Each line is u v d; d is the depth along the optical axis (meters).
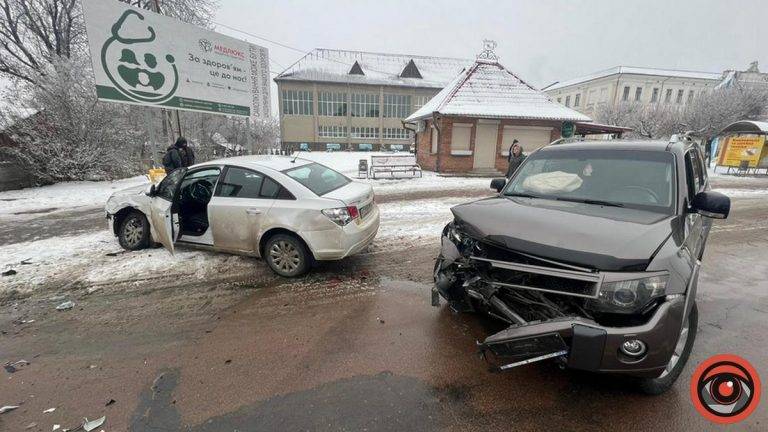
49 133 12.40
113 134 13.93
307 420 2.14
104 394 2.38
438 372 2.58
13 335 3.12
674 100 51.34
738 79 41.69
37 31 18.39
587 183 3.24
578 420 2.15
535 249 2.27
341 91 48.59
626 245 2.13
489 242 2.51
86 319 3.39
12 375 2.58
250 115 14.27
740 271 4.58
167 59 11.18
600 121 37.38
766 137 17.14
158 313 3.50
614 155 3.35
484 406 2.26
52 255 5.14
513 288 2.44
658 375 2.04
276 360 2.74
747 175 17.66
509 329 2.23
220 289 4.03
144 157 17.53
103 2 9.64
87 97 12.91
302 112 48.31
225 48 12.93
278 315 3.44
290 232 4.18
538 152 3.89
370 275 4.41
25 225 7.14
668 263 2.07
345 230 4.06
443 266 2.99
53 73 12.52
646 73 50.53
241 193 4.41
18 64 17.94
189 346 2.94
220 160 4.77
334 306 3.61
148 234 5.24
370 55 51.69
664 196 2.84
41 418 2.17
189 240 4.75
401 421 2.13
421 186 12.53
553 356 2.07
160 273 4.46
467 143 16.89
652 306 2.02
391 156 15.18
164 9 19.78
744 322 3.28
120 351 2.88
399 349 2.86
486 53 18.89
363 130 50.38
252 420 2.14
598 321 2.11
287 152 42.66
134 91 10.54
